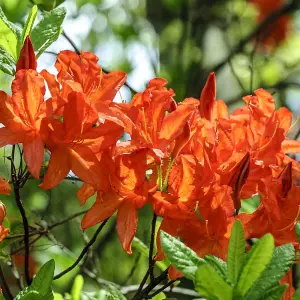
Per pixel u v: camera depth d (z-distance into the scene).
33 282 0.70
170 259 0.63
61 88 0.74
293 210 0.74
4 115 0.73
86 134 0.73
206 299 0.64
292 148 0.79
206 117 0.78
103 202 0.73
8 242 0.88
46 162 0.88
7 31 0.82
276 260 0.63
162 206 0.73
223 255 0.73
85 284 1.18
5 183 0.75
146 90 0.74
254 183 0.75
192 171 0.72
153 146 0.73
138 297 0.76
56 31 0.84
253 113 0.77
